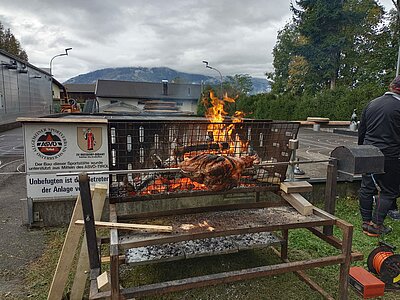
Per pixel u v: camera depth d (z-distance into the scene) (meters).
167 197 2.46
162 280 2.71
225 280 1.95
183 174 2.19
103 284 1.76
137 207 3.98
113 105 32.81
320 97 19.56
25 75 22.30
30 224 3.67
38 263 2.93
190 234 2.02
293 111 21.47
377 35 24.27
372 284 2.46
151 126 2.43
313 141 11.70
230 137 2.67
